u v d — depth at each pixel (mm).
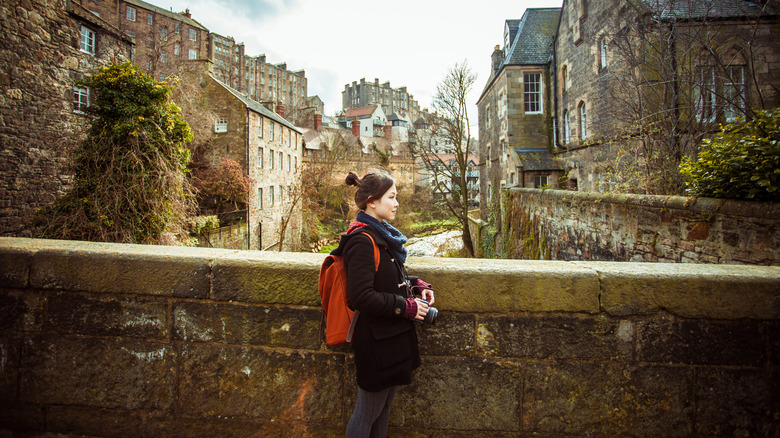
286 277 2227
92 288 2293
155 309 2303
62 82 12805
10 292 2350
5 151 11188
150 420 2314
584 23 16391
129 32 50031
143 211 9641
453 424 2215
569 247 10484
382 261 1807
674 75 8930
